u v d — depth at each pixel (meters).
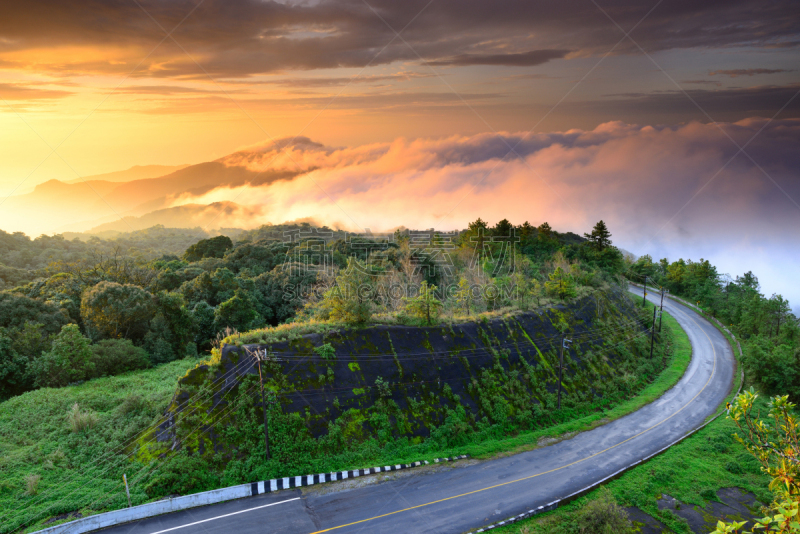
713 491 35.19
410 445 37.62
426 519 29.84
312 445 34.41
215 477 30.84
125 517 27.23
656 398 53.62
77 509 27.34
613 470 37.62
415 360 42.84
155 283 69.50
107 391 40.59
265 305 68.56
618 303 75.75
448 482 34.22
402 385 40.72
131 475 30.11
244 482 31.11
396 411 39.00
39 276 78.62
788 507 10.38
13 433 33.22
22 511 26.39
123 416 35.12
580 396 49.97
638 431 45.06
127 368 47.78
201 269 79.00
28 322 46.56
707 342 76.00
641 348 64.88
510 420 43.34
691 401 52.94
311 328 40.88
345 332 41.66
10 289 63.22
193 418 32.91
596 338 60.22
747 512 33.28
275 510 29.36
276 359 37.06
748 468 38.81
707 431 45.41
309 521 28.75
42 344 45.28
